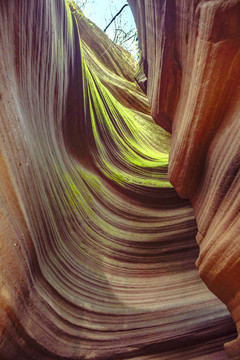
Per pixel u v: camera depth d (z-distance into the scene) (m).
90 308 5.26
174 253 7.82
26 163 3.97
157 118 6.19
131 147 12.53
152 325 5.49
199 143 3.81
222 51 2.87
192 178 4.46
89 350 4.61
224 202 3.20
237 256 2.73
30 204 3.95
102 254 6.93
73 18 8.55
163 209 9.07
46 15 5.27
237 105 3.00
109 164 10.16
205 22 3.00
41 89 5.44
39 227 4.29
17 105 3.86
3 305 2.75
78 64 8.42
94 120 9.98
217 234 3.22
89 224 7.11
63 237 5.67
